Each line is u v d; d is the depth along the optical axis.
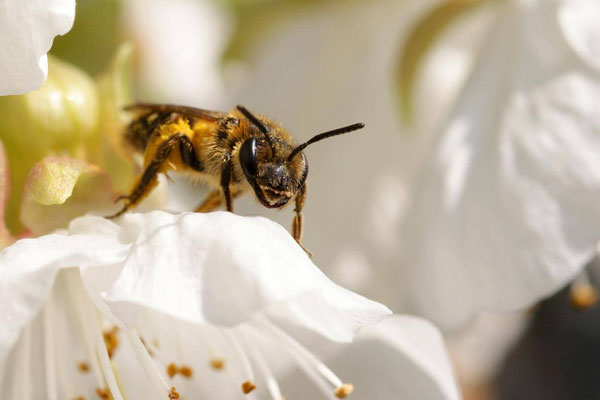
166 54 0.11
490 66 0.10
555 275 0.09
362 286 0.10
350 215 0.10
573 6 0.09
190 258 0.08
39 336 0.08
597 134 0.09
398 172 0.10
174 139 0.09
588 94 0.09
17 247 0.08
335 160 0.10
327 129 0.10
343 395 0.08
